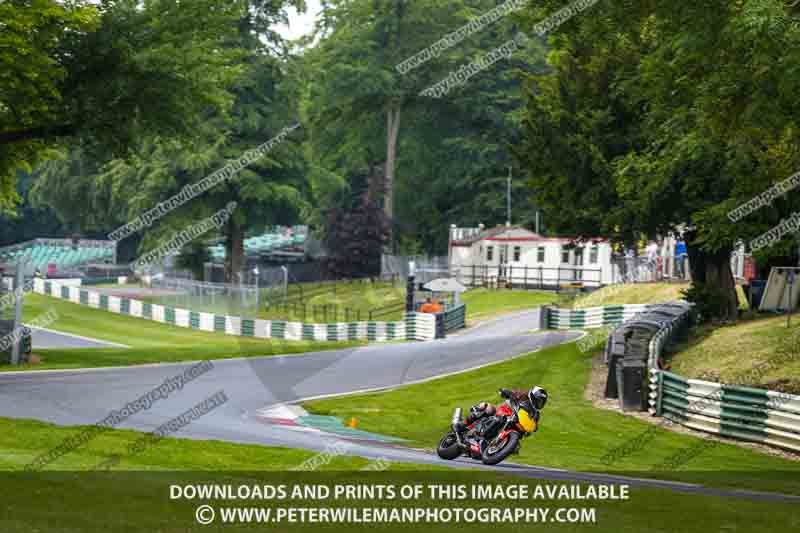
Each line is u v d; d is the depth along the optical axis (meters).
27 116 54.62
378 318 118.94
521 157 67.44
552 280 144.38
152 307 122.69
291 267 172.88
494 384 55.00
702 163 54.50
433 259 182.25
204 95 61.25
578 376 58.44
